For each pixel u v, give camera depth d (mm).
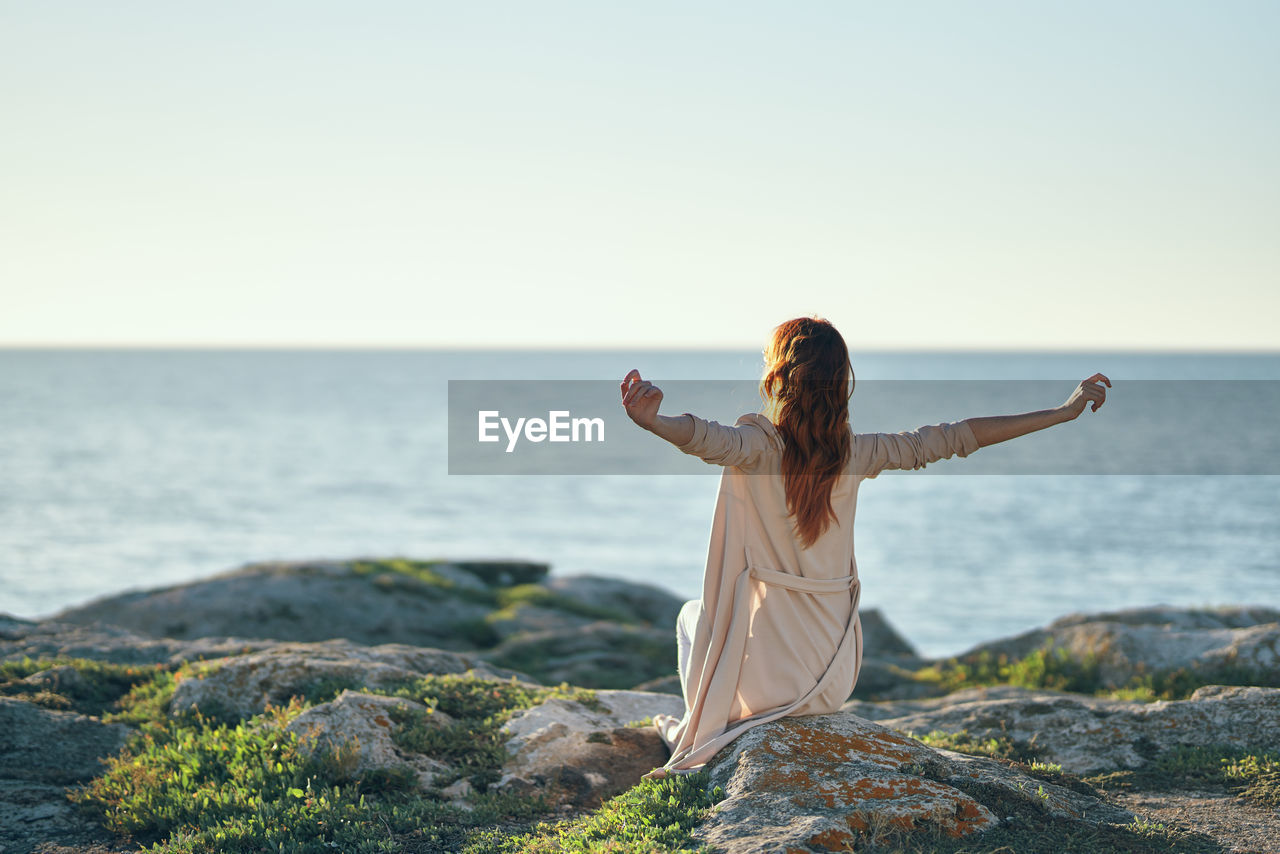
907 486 69562
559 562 44781
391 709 5637
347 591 17578
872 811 3854
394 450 95875
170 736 6133
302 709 6105
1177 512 55969
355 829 4445
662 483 76688
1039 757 5648
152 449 90000
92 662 7906
